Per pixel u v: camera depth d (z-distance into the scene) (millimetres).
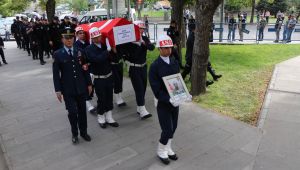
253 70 11039
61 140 6039
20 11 34188
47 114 7453
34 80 10898
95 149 5625
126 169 4957
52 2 18000
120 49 6691
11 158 5469
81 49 5969
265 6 42156
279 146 5516
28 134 6391
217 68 11383
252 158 5160
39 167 5141
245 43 18344
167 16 36562
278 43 18078
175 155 5168
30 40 14922
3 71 12703
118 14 14875
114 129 6402
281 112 6977
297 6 40969
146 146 5656
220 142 5715
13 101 8609
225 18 30422
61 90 5609
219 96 8125
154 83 4754
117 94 7645
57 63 5473
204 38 7797
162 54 4688
